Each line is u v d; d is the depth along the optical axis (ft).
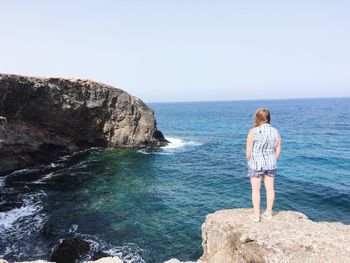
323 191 74.95
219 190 78.28
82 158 113.60
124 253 47.03
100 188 79.00
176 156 120.06
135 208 65.10
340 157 115.34
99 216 60.64
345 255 18.29
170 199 71.00
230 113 440.45
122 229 54.95
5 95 93.97
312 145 144.66
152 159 114.01
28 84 101.86
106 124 128.36
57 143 115.44
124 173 94.22
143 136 133.59
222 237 23.24
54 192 75.15
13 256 46.03
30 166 99.35
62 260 44.83
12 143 93.76
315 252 18.93
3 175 88.89
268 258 19.75
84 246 47.62
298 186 79.41
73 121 118.83
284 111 441.27
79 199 70.38
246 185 82.43
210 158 117.29
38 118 108.17
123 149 129.59
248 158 22.15
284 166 102.94
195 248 48.75
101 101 124.06
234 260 21.93
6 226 55.47
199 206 66.69
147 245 49.55
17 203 66.49
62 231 53.78
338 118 299.79
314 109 483.51
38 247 48.75
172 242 50.55
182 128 234.99
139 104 134.31
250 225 22.09
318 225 21.59
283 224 21.90
